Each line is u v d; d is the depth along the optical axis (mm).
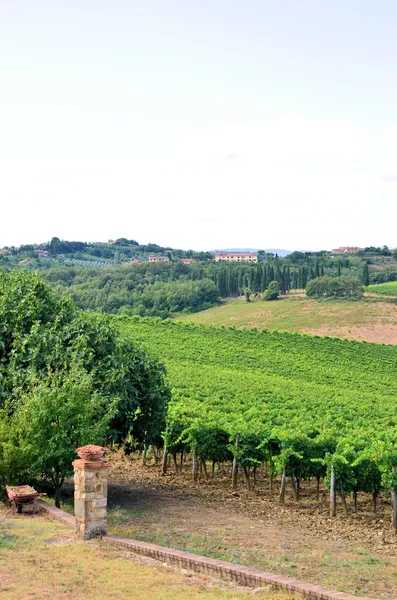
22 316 22766
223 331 80375
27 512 17250
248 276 186625
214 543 16250
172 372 50531
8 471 18266
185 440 26203
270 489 24953
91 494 14750
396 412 41094
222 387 44406
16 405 20062
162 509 20609
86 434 18688
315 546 16859
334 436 24812
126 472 28531
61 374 20625
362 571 14508
